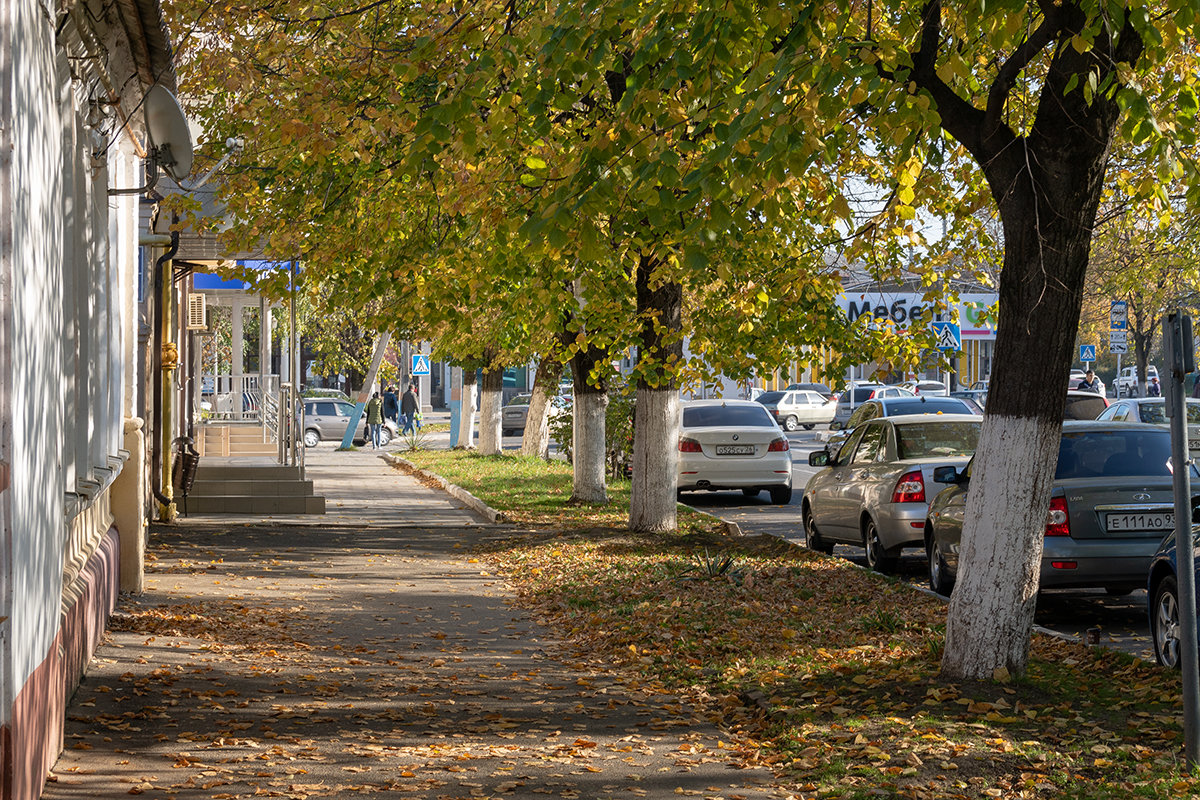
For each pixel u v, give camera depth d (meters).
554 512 22.86
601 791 6.63
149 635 10.62
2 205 5.32
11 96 5.36
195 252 19.95
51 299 6.64
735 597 13.20
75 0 7.33
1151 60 7.74
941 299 17.89
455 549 18.56
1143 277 21.06
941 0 8.59
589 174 7.57
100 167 9.88
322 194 15.06
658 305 18.22
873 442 16.94
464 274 13.79
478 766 7.08
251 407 41.25
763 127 6.73
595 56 7.48
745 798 6.52
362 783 6.68
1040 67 11.26
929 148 8.45
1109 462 12.20
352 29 13.88
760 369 18.98
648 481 19.27
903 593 13.15
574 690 9.34
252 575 15.16
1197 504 10.70
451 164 11.50
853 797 6.34
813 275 15.55
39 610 6.20
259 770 6.85
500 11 9.72
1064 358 8.25
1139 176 11.82
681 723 8.19
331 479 33.38
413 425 54.50
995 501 8.39
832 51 6.89
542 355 27.30
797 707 8.24
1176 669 8.78
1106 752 6.87
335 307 15.91
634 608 12.67
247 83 14.19
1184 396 6.64
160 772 6.76
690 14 8.05
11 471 5.30
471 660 10.45
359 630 11.73
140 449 12.93
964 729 7.33
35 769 6.08
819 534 17.97
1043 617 12.22
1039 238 7.80
